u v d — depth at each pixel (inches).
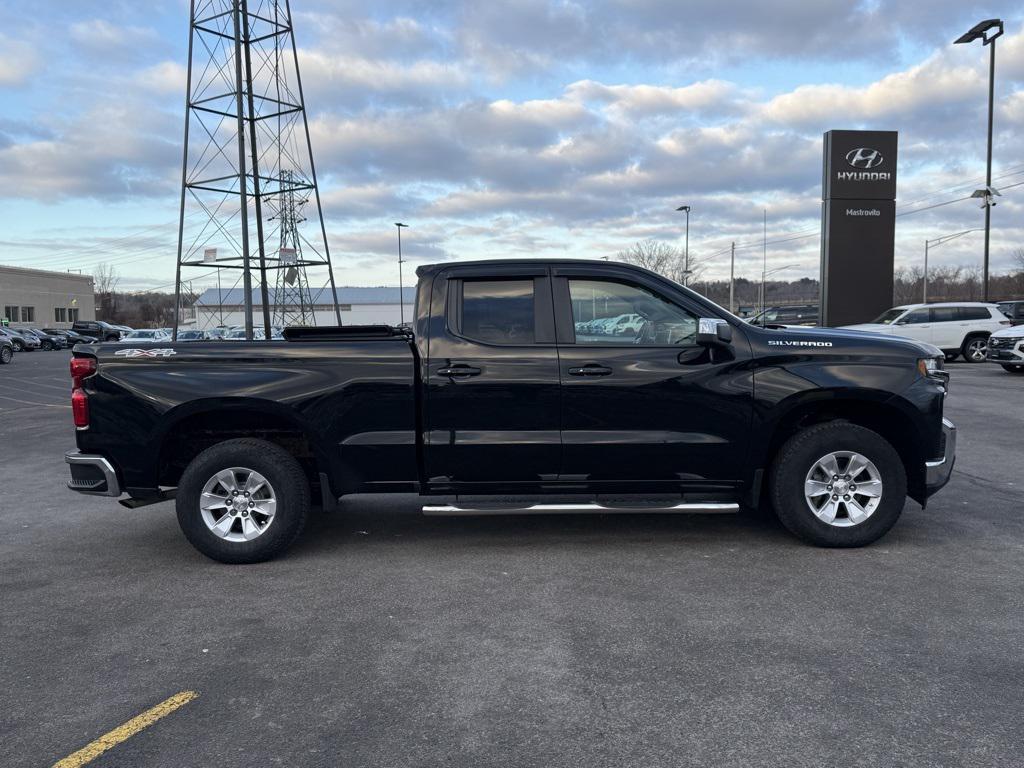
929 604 169.6
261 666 144.6
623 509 205.9
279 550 207.3
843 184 974.4
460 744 116.9
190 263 1008.9
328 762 112.7
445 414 204.8
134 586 191.2
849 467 207.6
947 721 120.8
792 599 173.9
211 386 203.3
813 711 124.7
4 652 152.3
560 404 204.2
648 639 153.9
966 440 376.2
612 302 210.5
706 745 115.4
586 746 115.8
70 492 305.4
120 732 121.3
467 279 210.5
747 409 205.0
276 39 1059.9
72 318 3548.2
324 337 215.9
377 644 153.7
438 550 217.3
